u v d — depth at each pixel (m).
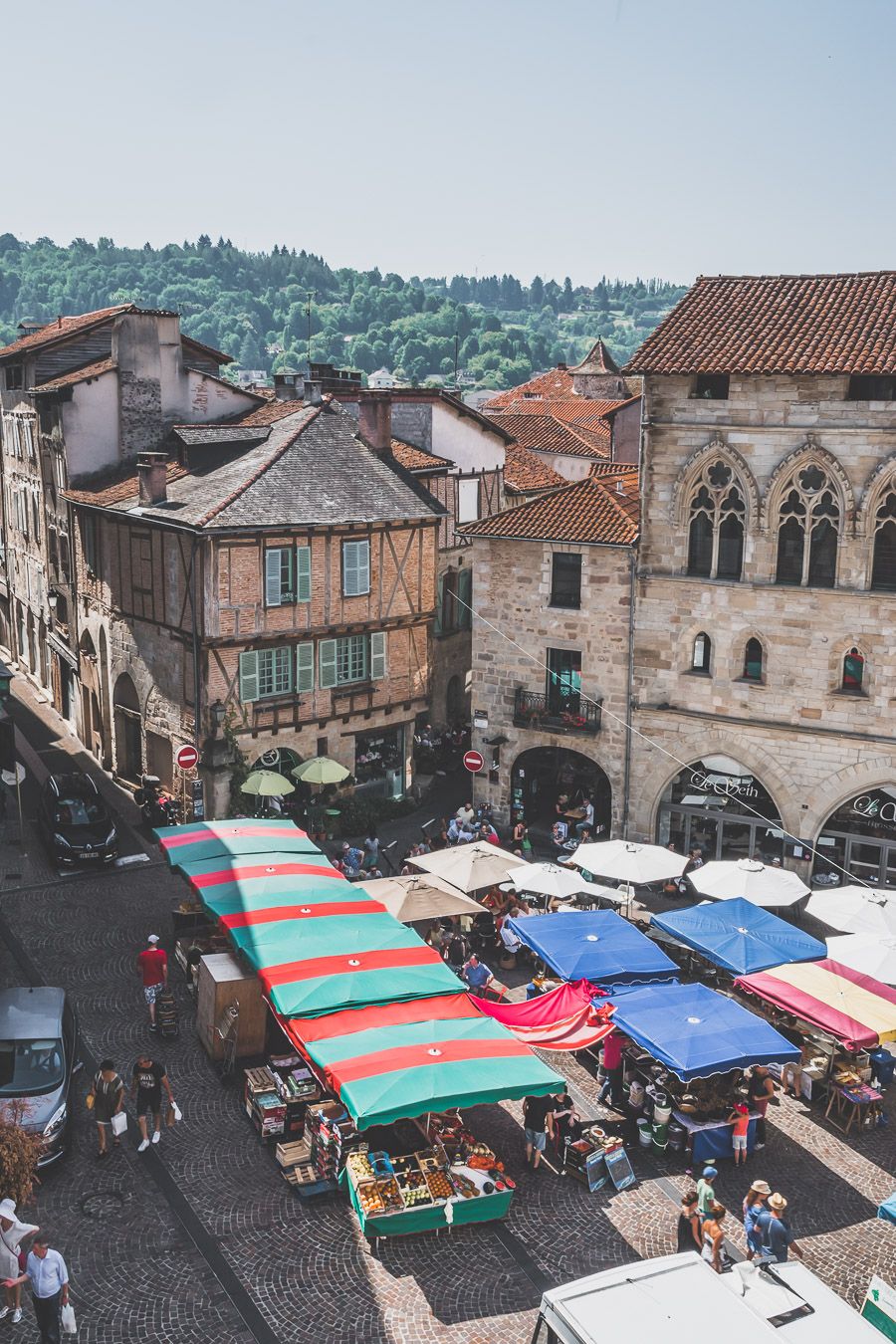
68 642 42.06
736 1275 14.31
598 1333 12.23
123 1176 18.69
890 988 22.16
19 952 26.25
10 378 46.94
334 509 33.97
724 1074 21.17
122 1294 16.05
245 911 22.84
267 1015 21.80
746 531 29.50
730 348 29.12
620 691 32.19
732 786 31.28
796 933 23.80
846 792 29.39
